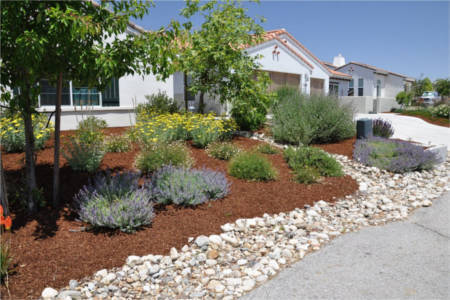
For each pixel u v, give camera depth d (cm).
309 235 367
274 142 880
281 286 265
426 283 266
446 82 2881
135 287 262
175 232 355
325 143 890
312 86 1784
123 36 847
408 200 508
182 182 436
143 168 523
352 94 2456
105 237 335
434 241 352
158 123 709
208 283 269
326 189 530
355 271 287
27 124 367
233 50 884
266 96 918
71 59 316
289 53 1482
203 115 876
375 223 412
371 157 718
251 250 330
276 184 532
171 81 1027
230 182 500
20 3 290
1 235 317
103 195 399
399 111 2094
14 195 389
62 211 382
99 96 895
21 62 293
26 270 272
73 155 496
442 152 823
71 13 286
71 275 271
